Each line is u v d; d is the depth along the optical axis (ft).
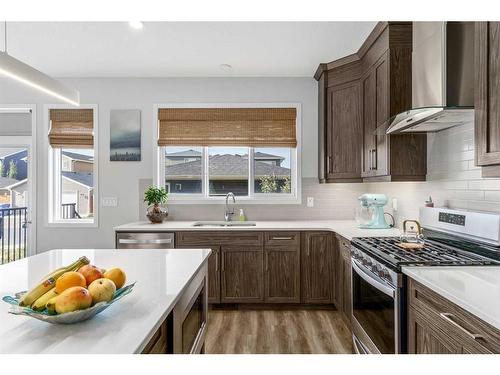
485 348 3.50
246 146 13.19
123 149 13.25
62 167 13.71
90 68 12.30
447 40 6.51
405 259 5.70
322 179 12.03
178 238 11.15
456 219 6.72
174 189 13.64
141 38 9.91
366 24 9.00
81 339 2.86
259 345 8.59
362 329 7.05
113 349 2.69
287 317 10.53
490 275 4.82
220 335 9.21
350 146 11.00
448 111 6.12
